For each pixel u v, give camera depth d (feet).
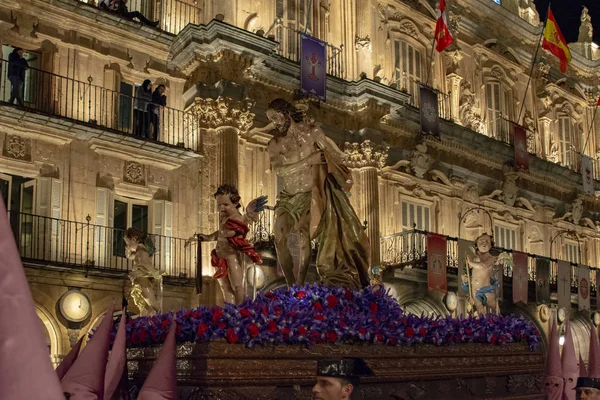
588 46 127.65
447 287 84.79
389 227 84.48
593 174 120.98
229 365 22.07
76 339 59.52
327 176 29.91
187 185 70.13
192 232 69.41
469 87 100.63
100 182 64.85
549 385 32.81
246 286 30.76
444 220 91.61
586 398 26.12
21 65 59.72
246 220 31.30
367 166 80.07
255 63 72.64
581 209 114.42
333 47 79.97
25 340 6.63
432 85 95.20
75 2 64.23
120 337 23.73
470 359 29.58
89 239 62.95
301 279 28.68
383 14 89.56
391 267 79.15
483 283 44.21
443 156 93.35
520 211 103.19
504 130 105.60
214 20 68.39
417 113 88.38
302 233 28.86
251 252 30.45
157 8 73.00
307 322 24.09
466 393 29.12
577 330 106.11
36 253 60.03
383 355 25.81
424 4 94.58
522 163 100.53
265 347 22.94
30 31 63.10
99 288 61.57
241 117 70.44
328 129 79.87
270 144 30.27
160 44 71.05
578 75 124.16
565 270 99.40
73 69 65.26
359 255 30.09
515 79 109.81
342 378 16.12
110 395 22.95
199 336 22.35
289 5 80.69
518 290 89.76
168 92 71.77
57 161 62.44
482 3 103.19
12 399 6.46
